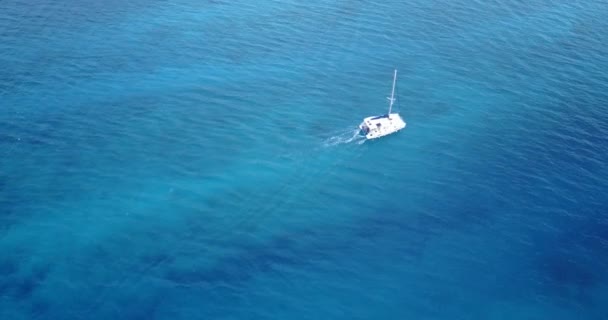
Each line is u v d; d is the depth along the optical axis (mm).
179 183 98188
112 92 114500
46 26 130750
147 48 126250
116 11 137500
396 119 110625
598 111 117688
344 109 114625
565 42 137250
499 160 106062
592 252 91562
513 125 113625
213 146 105125
